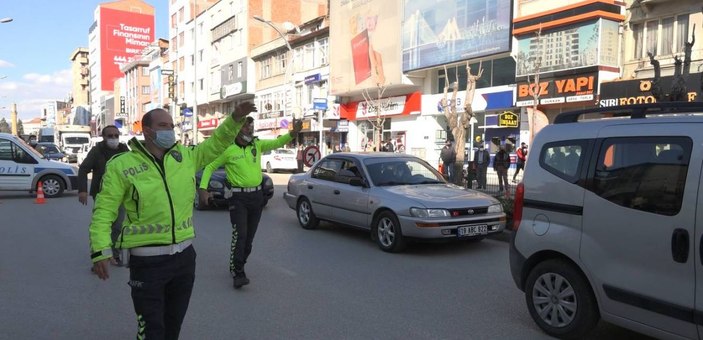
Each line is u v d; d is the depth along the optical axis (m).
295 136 6.31
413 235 7.53
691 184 3.54
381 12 28.14
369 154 9.38
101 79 101.25
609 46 18.38
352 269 6.93
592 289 4.20
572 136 4.45
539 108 20.58
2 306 5.44
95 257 3.00
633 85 17.06
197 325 4.84
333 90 32.66
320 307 5.36
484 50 22.09
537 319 4.63
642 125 3.98
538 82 19.62
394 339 4.49
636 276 3.81
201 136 58.47
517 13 21.08
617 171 4.04
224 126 3.33
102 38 100.69
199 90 57.84
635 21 18.14
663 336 3.69
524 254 4.70
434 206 7.49
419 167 9.20
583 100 18.62
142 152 3.12
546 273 4.54
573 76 19.02
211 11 54.44
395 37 27.17
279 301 5.57
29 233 9.73
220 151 3.40
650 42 17.86
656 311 3.69
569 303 4.35
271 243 8.73
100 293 5.92
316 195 9.72
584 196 4.21
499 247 8.32
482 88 23.53
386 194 8.09
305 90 37.78
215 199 12.59
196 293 5.88
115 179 3.07
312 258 7.59
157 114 3.12
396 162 9.09
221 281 6.38
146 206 3.10
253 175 6.10
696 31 16.33
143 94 79.69
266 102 44.16
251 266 7.13
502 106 22.36
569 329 4.33
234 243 6.05
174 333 3.43
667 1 17.06
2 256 7.77
